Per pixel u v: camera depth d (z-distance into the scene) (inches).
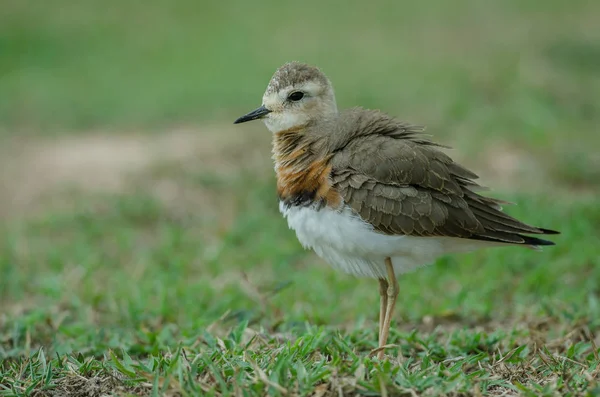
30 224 608.7
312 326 406.9
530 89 855.1
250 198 633.0
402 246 362.6
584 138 745.0
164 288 483.8
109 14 1212.5
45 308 466.0
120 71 991.6
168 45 1089.4
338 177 360.8
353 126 374.6
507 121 770.2
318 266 541.3
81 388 317.1
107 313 466.6
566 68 975.0
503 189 633.6
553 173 670.5
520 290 481.1
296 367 306.8
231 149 713.6
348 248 364.2
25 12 1190.3
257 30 1148.5
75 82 951.0
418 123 757.3
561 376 309.1
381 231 359.3
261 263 543.5
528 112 786.8
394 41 1096.2
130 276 524.1
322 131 383.9
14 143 779.4
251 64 989.2
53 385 317.7
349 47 1060.5
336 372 295.0
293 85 389.1
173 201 640.4
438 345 376.2
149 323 446.6
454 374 307.4
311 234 369.1
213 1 1280.8
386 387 288.5
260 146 721.0
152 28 1162.0
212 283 510.9
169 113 829.8
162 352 381.7
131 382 311.7
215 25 1173.7
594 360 341.7
